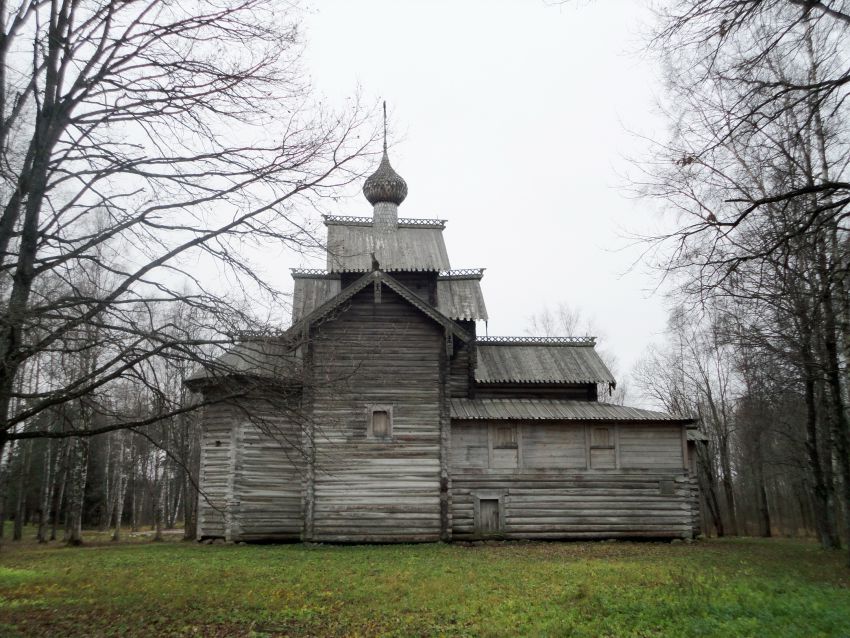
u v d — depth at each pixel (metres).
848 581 16.45
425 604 13.72
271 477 27.11
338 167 12.24
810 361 18.91
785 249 12.54
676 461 29.00
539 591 14.98
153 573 18.28
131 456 46.41
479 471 27.98
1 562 22.64
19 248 11.88
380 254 33.84
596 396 32.19
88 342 11.22
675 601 13.09
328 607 13.51
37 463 42.97
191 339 11.26
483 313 33.00
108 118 12.04
